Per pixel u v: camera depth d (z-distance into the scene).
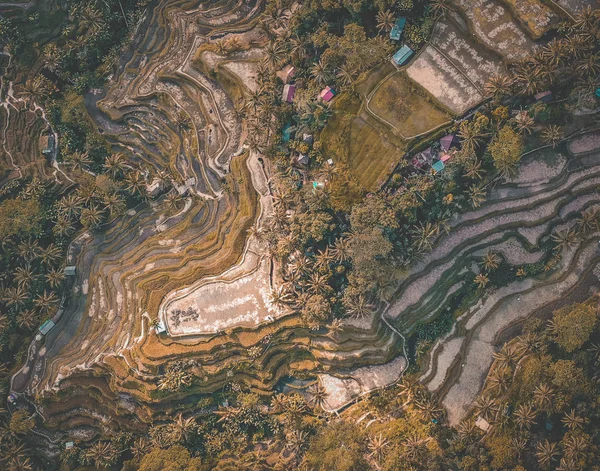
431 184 73.00
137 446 80.69
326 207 75.69
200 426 80.94
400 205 73.12
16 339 84.00
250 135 81.62
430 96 73.62
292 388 81.69
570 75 71.75
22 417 80.62
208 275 81.62
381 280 75.44
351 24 74.19
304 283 77.81
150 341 80.69
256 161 82.56
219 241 83.06
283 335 79.81
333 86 76.81
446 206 76.38
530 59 70.94
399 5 73.62
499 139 70.88
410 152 74.06
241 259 81.50
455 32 74.06
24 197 83.88
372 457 76.12
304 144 77.88
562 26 70.81
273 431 80.69
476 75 73.25
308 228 75.56
